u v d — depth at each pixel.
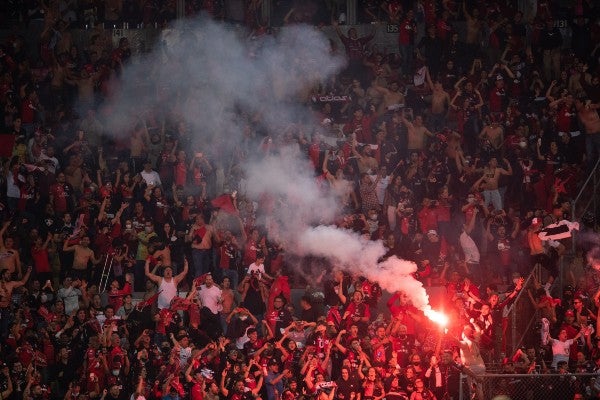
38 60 109.81
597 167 96.31
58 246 93.38
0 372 82.06
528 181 98.31
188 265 92.62
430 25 109.69
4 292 88.75
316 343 82.69
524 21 113.75
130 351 85.56
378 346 82.50
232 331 86.38
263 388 81.69
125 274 92.62
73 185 99.62
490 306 84.44
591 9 108.94
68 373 84.88
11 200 96.88
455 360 78.75
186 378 80.50
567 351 82.62
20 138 101.69
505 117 103.62
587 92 101.88
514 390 73.56
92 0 114.44
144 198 95.50
